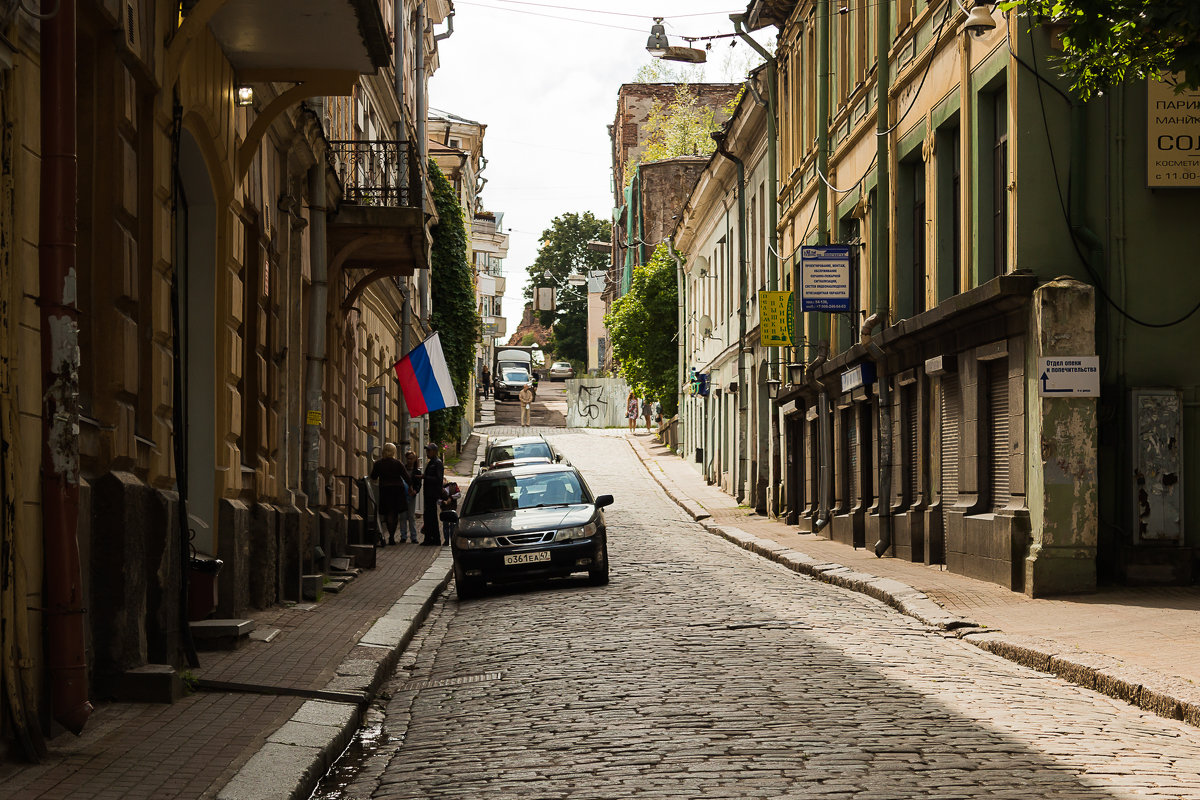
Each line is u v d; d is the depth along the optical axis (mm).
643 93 82562
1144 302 16344
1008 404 17438
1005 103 18000
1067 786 6504
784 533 29516
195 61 11570
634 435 68875
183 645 10148
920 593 16203
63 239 7445
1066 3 10672
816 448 30094
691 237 52656
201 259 12859
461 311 43188
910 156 22734
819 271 25328
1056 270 16500
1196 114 16281
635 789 6629
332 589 17094
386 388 31656
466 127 63344
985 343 18031
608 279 97375
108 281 9008
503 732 8359
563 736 8086
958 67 19375
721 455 44656
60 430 7406
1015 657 11531
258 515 14281
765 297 29875
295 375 17094
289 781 6559
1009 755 7250
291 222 16922
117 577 8711
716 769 6988
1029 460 16406
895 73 23203
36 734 6945
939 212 20734
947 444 20156
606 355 107562
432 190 39031
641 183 69438
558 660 11398
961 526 18641
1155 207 16422
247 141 13438
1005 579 16625
